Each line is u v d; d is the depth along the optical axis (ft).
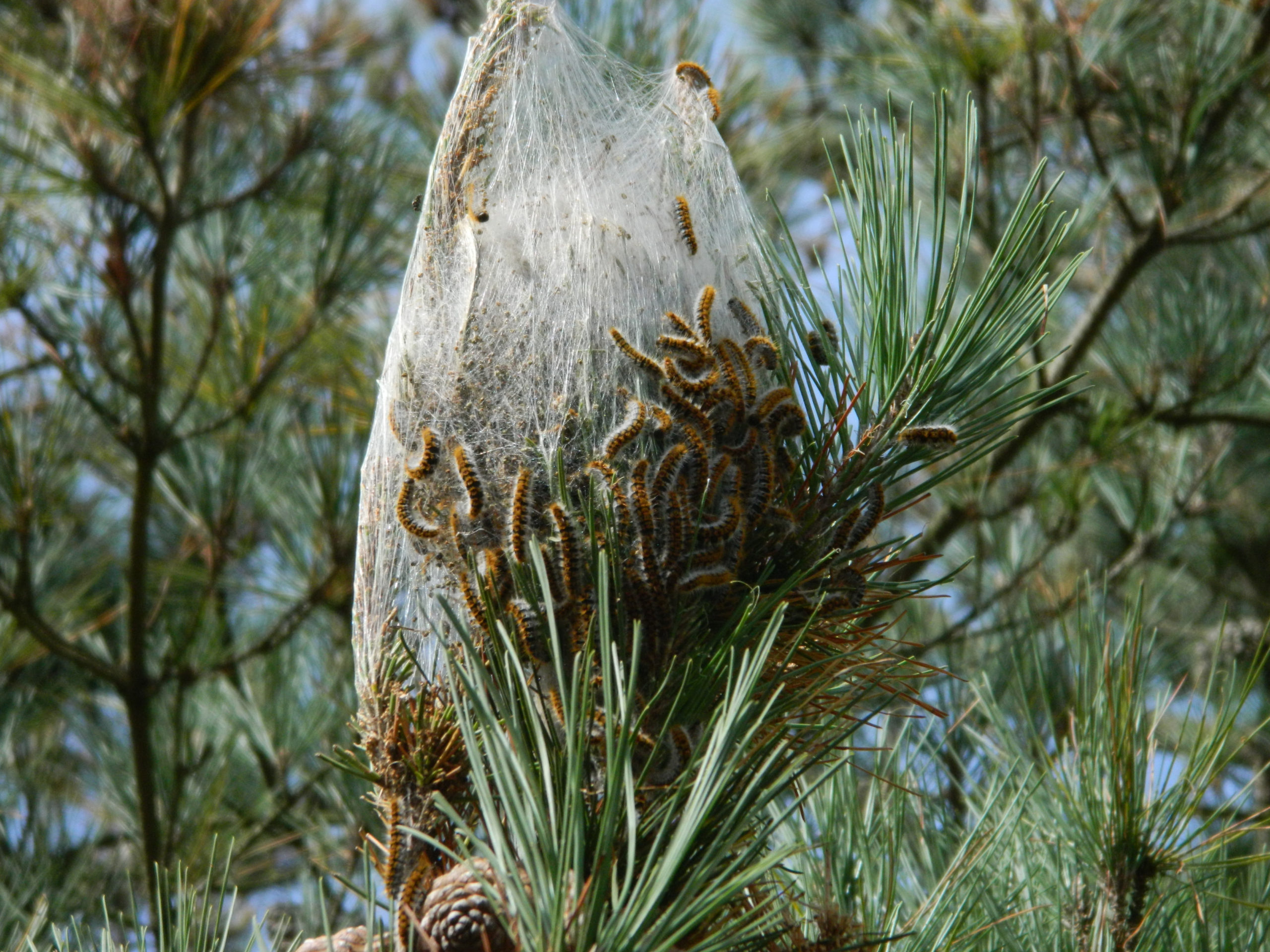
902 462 6.32
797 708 6.09
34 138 14.67
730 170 7.26
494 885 5.50
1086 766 7.46
